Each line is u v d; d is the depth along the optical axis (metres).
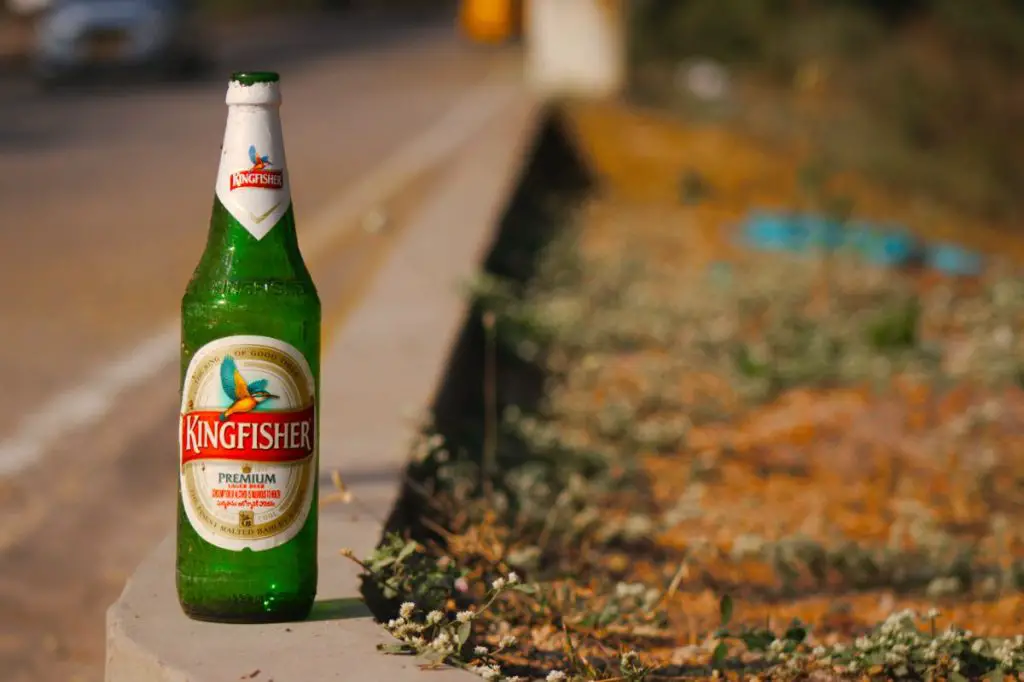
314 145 15.50
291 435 3.18
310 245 9.98
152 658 3.02
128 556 5.03
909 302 8.93
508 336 7.85
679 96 21.67
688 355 8.27
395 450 4.73
